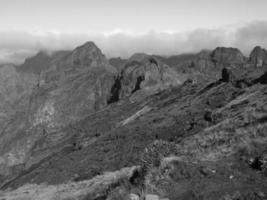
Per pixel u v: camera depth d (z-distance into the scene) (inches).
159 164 602.2
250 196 477.1
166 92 4050.2
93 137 3880.4
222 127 1071.0
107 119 4456.2
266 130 743.1
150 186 542.9
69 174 2166.6
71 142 4439.0
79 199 837.8
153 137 2230.6
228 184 521.3
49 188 1720.0
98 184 1033.5
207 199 486.6
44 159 4416.8
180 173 566.6
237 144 695.7
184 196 506.0
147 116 3144.7
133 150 2049.7
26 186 2472.9
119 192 572.7
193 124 1927.9
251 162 595.8
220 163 612.4
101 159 2176.4
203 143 806.5
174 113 2684.5
